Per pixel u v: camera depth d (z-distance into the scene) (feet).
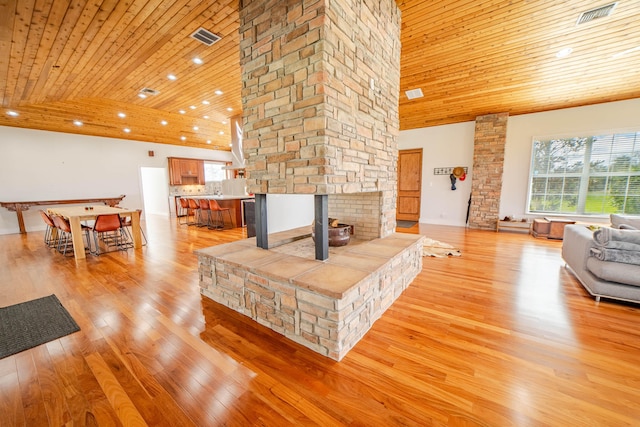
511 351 5.53
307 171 6.38
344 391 4.55
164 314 7.30
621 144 15.64
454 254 12.78
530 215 18.45
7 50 9.71
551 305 7.56
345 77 6.66
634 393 4.37
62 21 8.43
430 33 10.39
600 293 7.64
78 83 13.67
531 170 18.21
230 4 8.07
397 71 9.71
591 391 4.43
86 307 7.73
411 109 18.34
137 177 26.45
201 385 4.73
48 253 13.92
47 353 5.65
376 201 9.62
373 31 7.96
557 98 15.67
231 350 5.72
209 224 21.88
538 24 9.69
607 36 10.18
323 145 5.98
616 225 10.85
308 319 5.68
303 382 4.77
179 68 12.53
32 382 4.82
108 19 8.55
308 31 6.02
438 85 14.83
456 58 12.12
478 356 5.39
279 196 11.93
